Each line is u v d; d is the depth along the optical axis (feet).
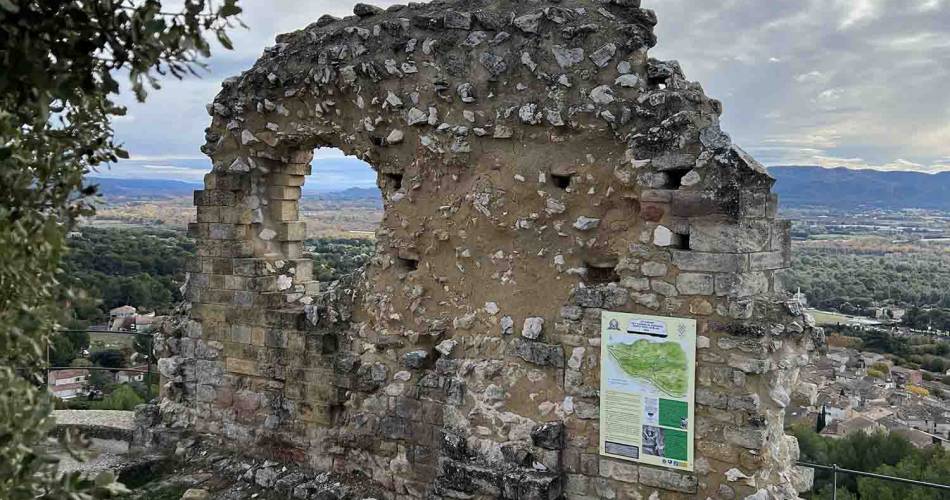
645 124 25.00
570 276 26.43
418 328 29.55
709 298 23.45
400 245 30.25
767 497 22.68
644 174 24.50
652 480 24.35
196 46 10.60
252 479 31.89
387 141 30.12
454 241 28.84
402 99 29.43
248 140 33.88
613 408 25.03
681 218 23.94
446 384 28.25
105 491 10.75
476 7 29.07
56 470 10.73
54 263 11.92
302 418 32.04
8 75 9.73
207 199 34.88
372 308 30.96
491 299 27.91
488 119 27.76
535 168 26.99
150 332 38.65
